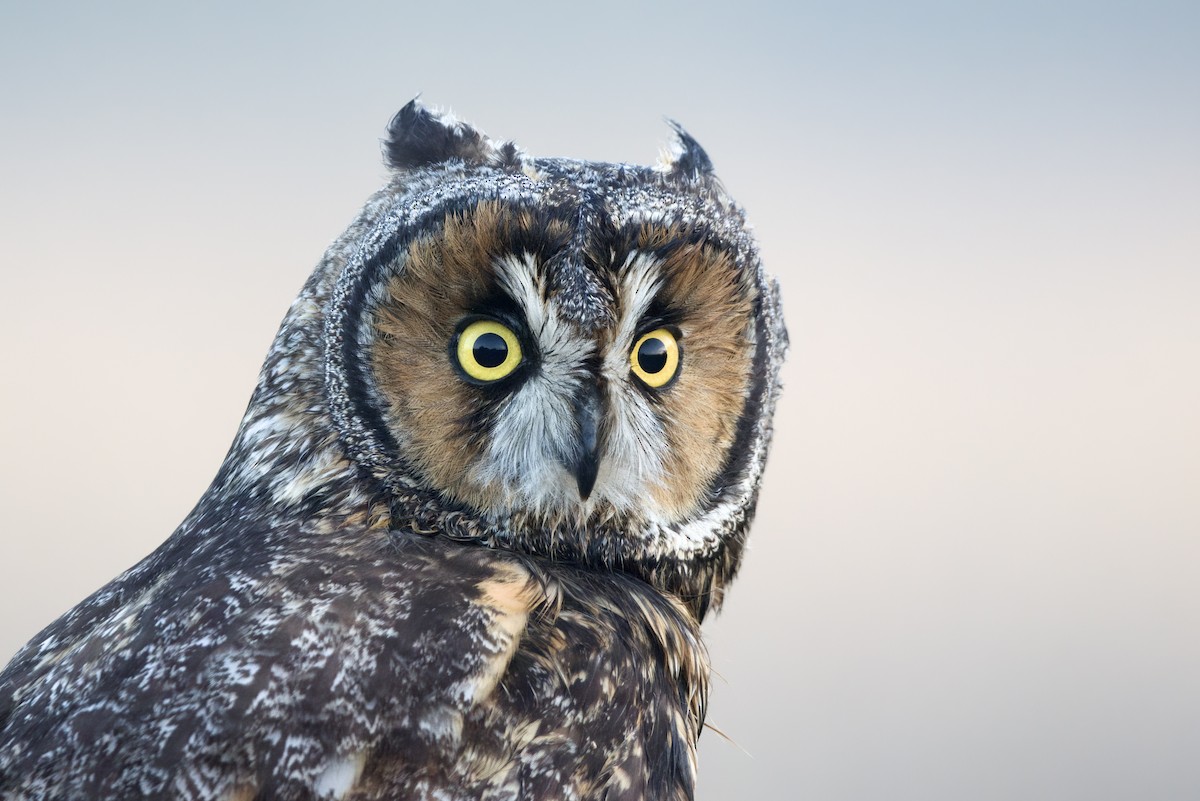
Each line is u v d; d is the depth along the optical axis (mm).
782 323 4234
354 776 4102
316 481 4172
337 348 4176
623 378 4180
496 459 4176
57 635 4137
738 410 4215
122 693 4105
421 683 4113
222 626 4113
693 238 4184
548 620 4141
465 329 4176
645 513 4191
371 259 4172
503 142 4195
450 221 4168
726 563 4223
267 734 4098
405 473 4172
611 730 4133
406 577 4133
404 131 4195
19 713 4109
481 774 4113
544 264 4168
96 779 4094
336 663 4109
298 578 4129
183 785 4090
